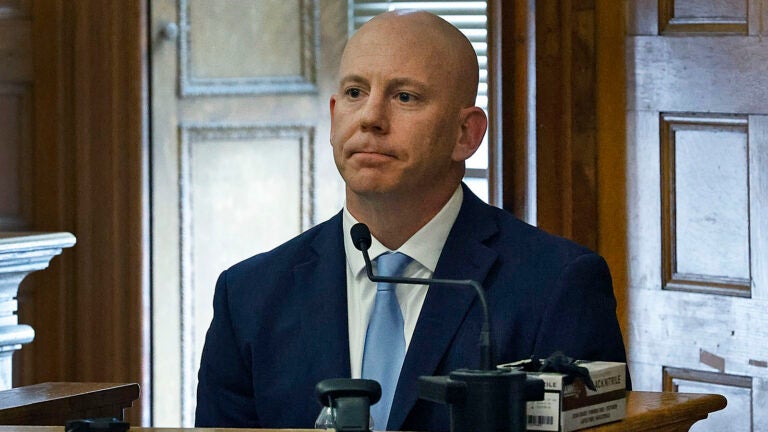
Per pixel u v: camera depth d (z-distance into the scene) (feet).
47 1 35.17
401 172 17.08
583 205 30.48
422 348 17.11
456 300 17.38
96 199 35.19
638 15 29.43
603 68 30.01
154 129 35.09
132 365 35.09
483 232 17.95
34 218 35.58
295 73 35.68
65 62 35.32
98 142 35.12
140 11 34.58
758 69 27.40
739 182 27.86
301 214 35.91
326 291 17.99
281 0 35.50
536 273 17.52
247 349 18.42
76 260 35.55
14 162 35.37
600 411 14.56
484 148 32.91
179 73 35.17
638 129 29.53
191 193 35.45
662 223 29.19
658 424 15.42
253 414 18.65
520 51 30.53
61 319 35.53
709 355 28.48
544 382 13.91
